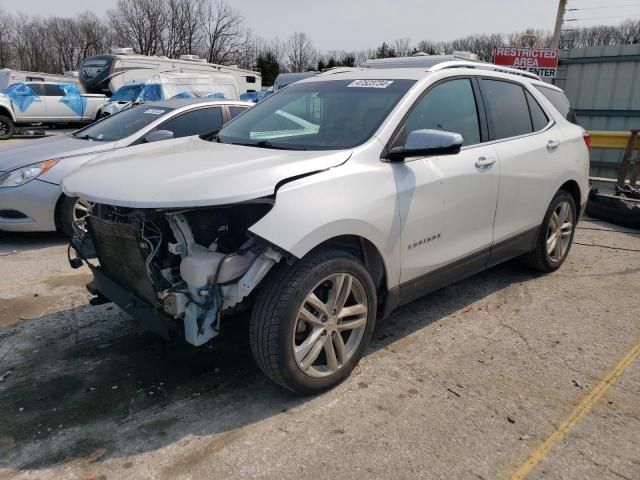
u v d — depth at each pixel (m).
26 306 4.29
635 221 6.74
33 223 5.84
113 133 6.55
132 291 3.08
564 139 4.73
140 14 58.66
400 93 3.49
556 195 4.73
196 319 2.68
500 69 4.48
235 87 19.98
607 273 5.04
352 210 2.90
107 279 3.27
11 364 3.40
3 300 4.41
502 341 3.69
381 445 2.62
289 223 2.66
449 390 3.09
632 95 10.60
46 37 69.06
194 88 18.52
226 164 2.88
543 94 4.82
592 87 11.05
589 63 10.99
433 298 4.44
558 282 4.80
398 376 3.24
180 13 59.00
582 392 3.06
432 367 3.35
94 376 3.25
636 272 5.05
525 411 2.89
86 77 22.16
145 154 3.34
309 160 2.93
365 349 3.28
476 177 3.70
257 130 3.76
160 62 22.38
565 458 2.53
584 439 2.66
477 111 3.93
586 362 3.40
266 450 2.59
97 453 2.58
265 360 2.78
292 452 2.58
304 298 2.79
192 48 60.09
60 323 3.98
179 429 2.75
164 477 2.42
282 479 2.41
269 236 2.61
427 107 3.55
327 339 2.99
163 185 2.65
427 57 7.04
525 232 4.41
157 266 2.80
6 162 5.96
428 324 3.96
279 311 2.72
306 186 2.80
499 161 3.93
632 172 8.18
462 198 3.61
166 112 6.62
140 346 3.62
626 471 2.45
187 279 2.70
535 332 3.82
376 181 3.08
